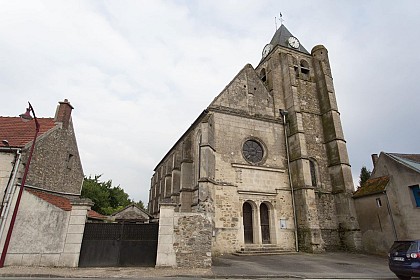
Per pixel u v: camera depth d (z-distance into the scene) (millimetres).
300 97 26953
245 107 24062
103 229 13312
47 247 12695
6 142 14648
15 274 10656
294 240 21031
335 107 26219
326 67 28297
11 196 13711
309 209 20906
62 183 19656
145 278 10266
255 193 21188
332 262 15625
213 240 18438
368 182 22672
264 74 29859
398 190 18922
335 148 24484
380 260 16734
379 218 19922
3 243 12742
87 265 12617
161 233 13148
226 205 19891
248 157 22500
